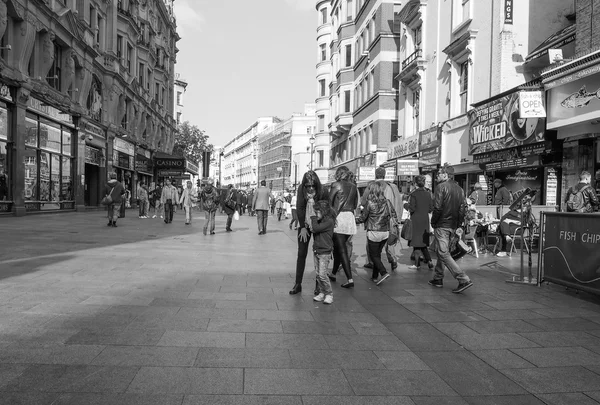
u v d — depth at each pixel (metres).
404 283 7.57
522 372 3.79
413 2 23.08
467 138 17.89
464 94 18.55
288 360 3.92
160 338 4.32
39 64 20.41
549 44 14.25
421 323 5.18
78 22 24.03
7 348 3.94
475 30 17.19
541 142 13.08
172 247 11.09
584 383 3.58
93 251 9.78
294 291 6.45
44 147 21.17
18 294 5.79
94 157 28.16
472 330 4.92
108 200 16.20
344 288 7.09
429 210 8.86
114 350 3.97
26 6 18.31
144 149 41.47
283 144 101.94
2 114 17.64
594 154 11.88
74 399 3.06
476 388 3.47
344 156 40.16
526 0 15.64
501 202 12.24
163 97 49.59
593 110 10.93
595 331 4.90
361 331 4.82
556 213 6.90
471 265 9.55
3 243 10.40
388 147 28.08
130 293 6.05
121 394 3.16
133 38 35.78
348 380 3.55
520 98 12.59
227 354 3.99
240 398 3.17
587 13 11.24
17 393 3.12
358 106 35.59
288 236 15.30
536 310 5.79
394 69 29.31
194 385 3.35
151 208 38.44
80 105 24.92
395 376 3.66
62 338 4.22
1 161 17.75
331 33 45.28
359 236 16.38
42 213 20.88
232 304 5.72
